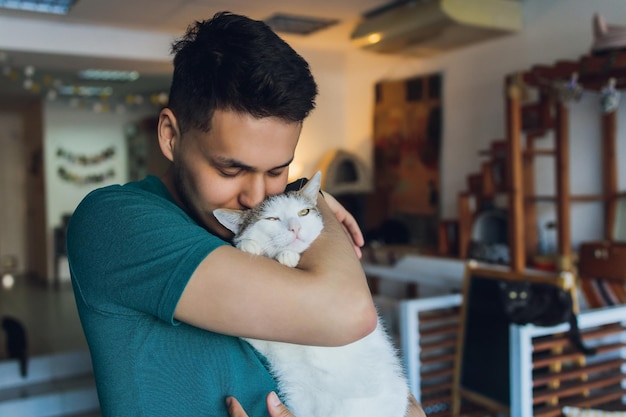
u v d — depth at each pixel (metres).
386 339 1.06
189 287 0.71
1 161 8.52
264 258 0.76
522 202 2.91
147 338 0.79
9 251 8.62
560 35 3.33
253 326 0.72
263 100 0.73
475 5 3.37
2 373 3.56
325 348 0.92
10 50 3.98
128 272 0.75
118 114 7.93
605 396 2.23
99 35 4.16
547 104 3.13
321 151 5.20
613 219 2.89
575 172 3.28
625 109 2.98
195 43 0.77
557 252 3.05
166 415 0.79
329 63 5.07
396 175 4.65
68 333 4.58
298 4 3.62
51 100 7.41
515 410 2.00
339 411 0.92
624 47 2.34
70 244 0.83
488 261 3.28
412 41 3.80
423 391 2.54
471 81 3.97
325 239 0.85
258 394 0.85
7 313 5.52
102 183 7.88
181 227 0.77
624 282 2.49
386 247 4.30
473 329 2.47
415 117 4.44
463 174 4.08
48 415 3.33
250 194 0.83
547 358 2.13
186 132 0.80
